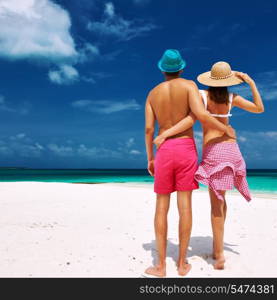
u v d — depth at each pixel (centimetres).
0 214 651
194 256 412
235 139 371
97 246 446
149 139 383
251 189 1572
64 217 632
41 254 409
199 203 812
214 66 374
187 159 355
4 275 344
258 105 369
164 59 366
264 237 498
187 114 362
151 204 805
